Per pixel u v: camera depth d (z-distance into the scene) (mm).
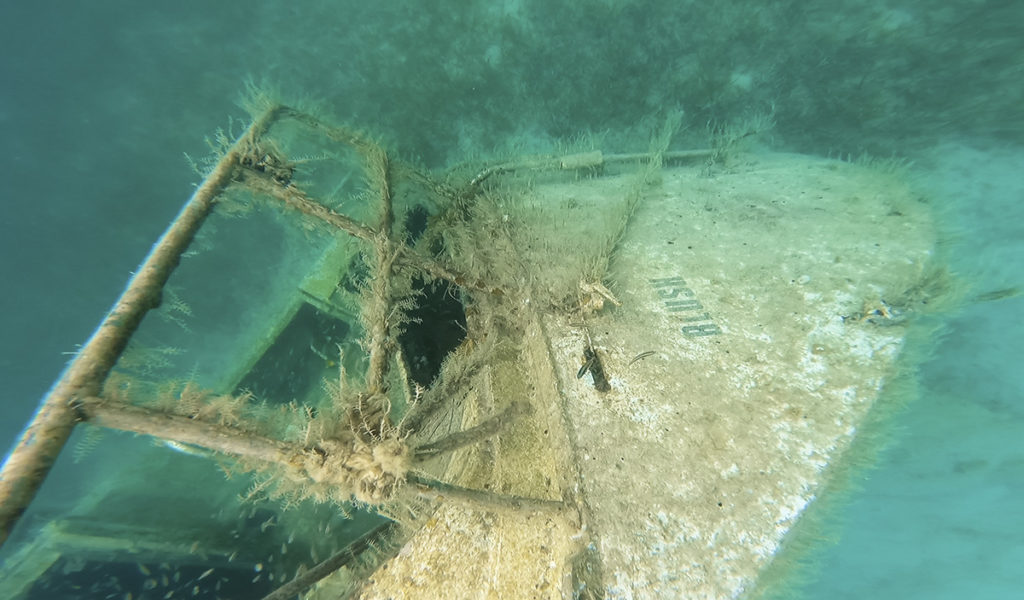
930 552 4031
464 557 2561
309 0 12578
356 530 4855
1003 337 4160
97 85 13523
